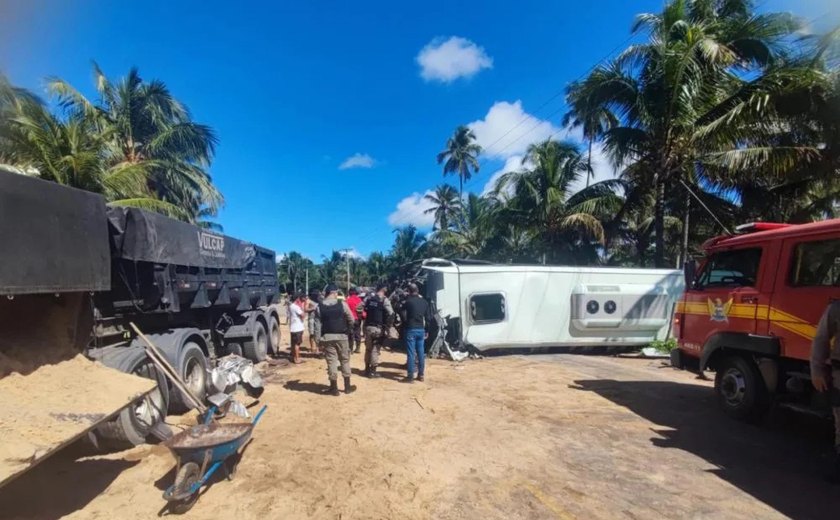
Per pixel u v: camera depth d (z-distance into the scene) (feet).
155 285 21.56
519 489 14.44
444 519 12.73
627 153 52.39
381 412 22.67
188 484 13.15
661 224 51.13
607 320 42.04
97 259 16.05
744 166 45.27
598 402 24.45
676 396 25.73
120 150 75.00
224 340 35.86
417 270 51.47
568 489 14.44
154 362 19.03
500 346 41.27
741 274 21.35
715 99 48.03
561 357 40.55
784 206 54.49
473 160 178.09
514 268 41.88
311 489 14.49
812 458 16.79
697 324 23.35
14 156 50.44
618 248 86.17
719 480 15.01
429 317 40.42
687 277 24.67
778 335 18.88
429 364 36.40
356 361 38.09
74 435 11.40
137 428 17.42
